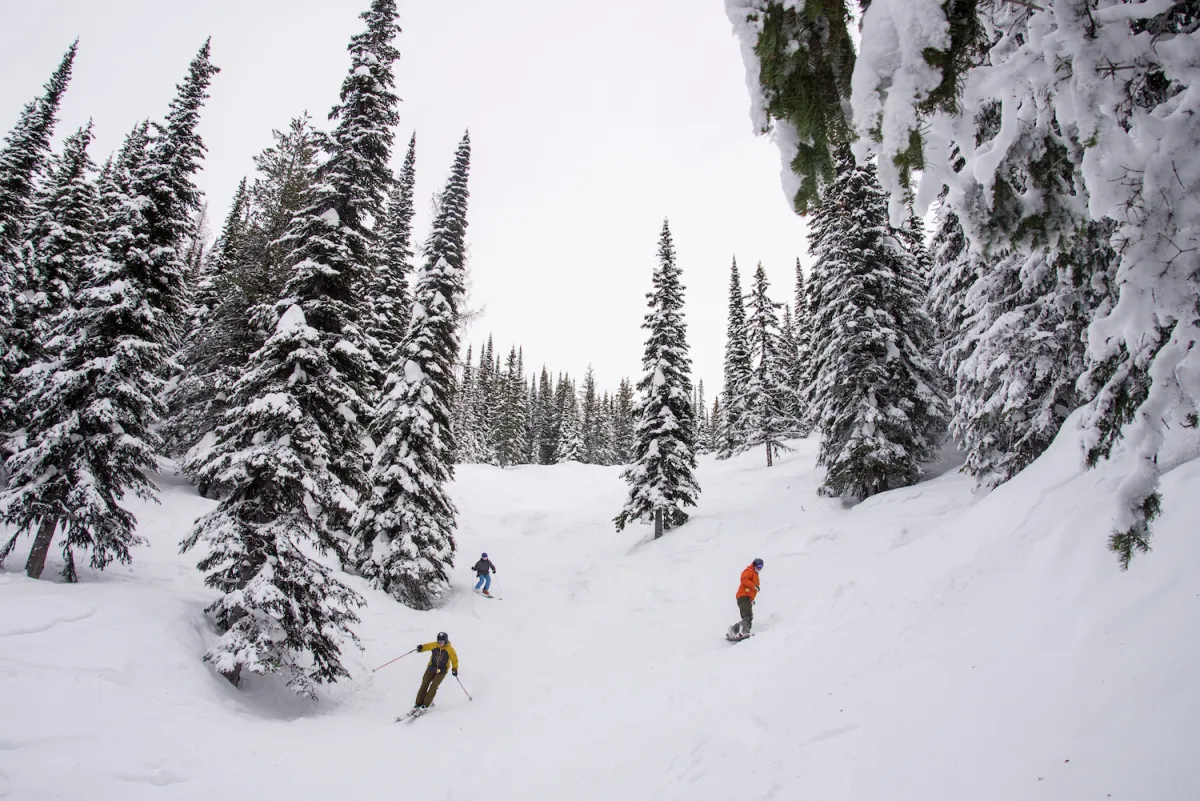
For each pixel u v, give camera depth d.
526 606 17.78
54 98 19.31
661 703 7.70
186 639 8.98
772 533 17.95
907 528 14.17
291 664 9.66
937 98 2.37
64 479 10.54
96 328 11.35
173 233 12.30
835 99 2.69
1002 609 5.37
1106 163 2.32
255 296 18.89
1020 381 11.39
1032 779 3.21
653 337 23.34
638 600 16.38
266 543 10.06
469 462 57.28
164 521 16.45
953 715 4.21
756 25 2.66
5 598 8.19
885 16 2.34
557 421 75.94
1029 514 6.97
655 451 22.14
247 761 6.85
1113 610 4.16
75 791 5.45
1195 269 2.27
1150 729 3.03
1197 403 2.50
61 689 6.78
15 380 11.06
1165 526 4.50
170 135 12.38
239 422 10.46
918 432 19.33
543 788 6.07
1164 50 2.23
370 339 19.09
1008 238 2.79
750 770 4.87
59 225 20.70
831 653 6.47
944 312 15.80
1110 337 2.75
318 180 12.29
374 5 13.05
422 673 12.23
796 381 45.09
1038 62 2.45
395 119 12.80
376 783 6.95
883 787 3.83
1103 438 3.00
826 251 21.45
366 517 16.97
